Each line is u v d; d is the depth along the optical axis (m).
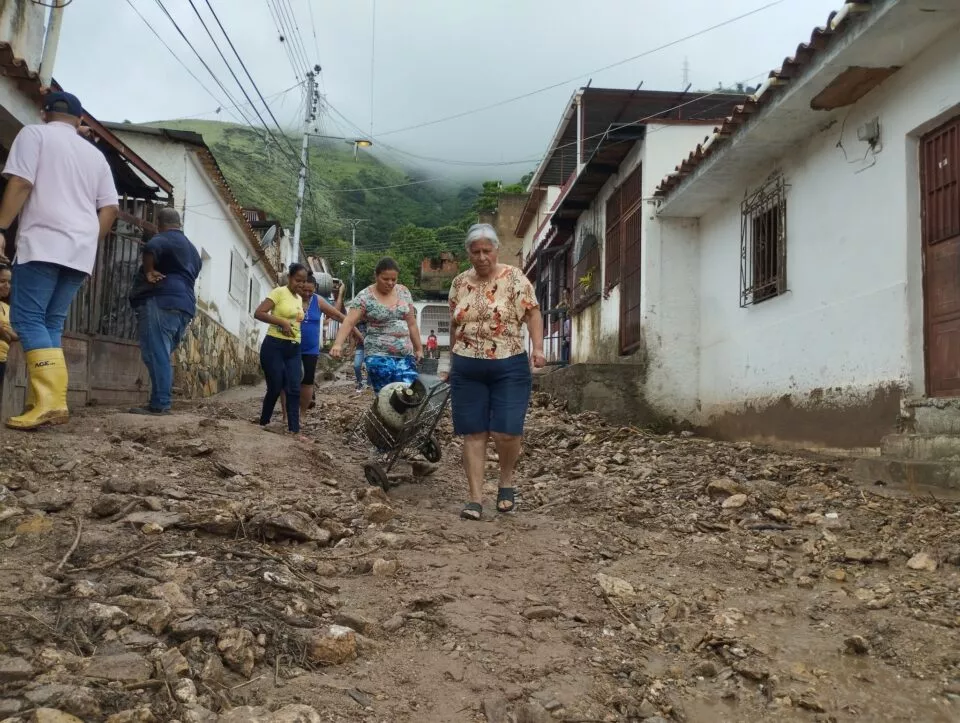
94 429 5.14
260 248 19.38
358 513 4.34
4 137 7.39
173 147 12.95
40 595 2.71
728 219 9.70
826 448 7.25
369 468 5.23
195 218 13.64
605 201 12.92
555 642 3.01
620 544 4.32
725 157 8.41
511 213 34.97
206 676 2.42
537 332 4.73
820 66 6.33
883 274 6.50
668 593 3.61
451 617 3.07
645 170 10.60
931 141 6.11
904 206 6.23
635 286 11.12
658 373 10.47
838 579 3.85
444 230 65.25
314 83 26.28
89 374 7.72
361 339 8.84
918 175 6.22
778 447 8.13
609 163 11.94
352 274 49.56
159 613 2.65
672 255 10.60
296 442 5.81
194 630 2.60
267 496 4.30
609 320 12.58
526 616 3.18
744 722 2.62
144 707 2.16
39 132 4.68
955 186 5.82
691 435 9.36
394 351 6.09
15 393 5.12
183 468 4.54
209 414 7.58
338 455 6.38
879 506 4.89
